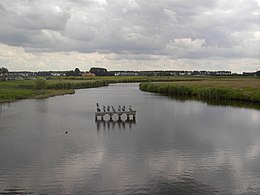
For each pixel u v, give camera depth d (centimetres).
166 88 10569
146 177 2272
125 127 4188
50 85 11969
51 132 3862
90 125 4347
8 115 5331
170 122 4556
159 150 2977
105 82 17762
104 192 2025
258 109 5853
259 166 2512
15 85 11362
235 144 3216
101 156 2783
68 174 2338
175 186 2111
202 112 5572
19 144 3250
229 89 8075
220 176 2291
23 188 2097
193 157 2748
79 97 9056
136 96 9338
